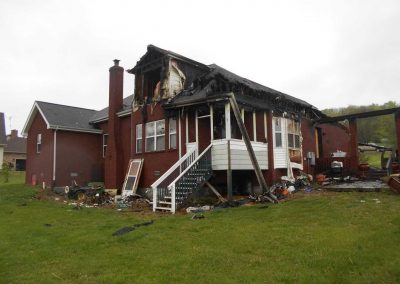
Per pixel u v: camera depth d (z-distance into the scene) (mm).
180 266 5570
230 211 10609
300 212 9570
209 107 14445
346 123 25688
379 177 16406
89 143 22484
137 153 17328
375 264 5340
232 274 5152
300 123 18828
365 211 9078
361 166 17891
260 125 16109
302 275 4992
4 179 28344
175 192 11898
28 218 10922
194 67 17109
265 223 8484
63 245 7238
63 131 21266
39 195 17688
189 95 15484
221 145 13594
